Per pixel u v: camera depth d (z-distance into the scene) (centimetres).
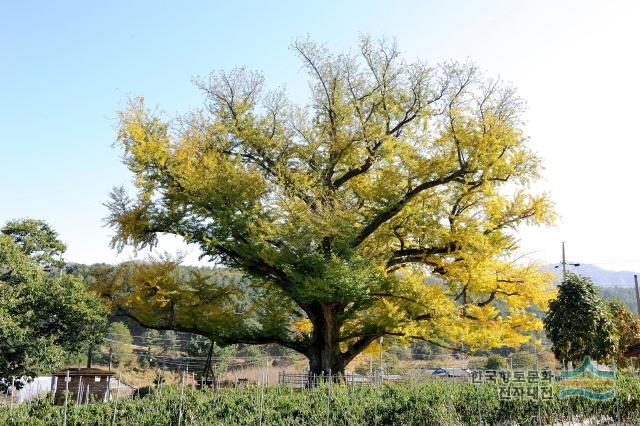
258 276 1930
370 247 1984
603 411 1192
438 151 1903
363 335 1931
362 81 2088
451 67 1958
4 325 1414
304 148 2072
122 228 1852
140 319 2033
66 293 1630
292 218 1711
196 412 937
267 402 992
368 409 1005
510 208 1755
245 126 2097
